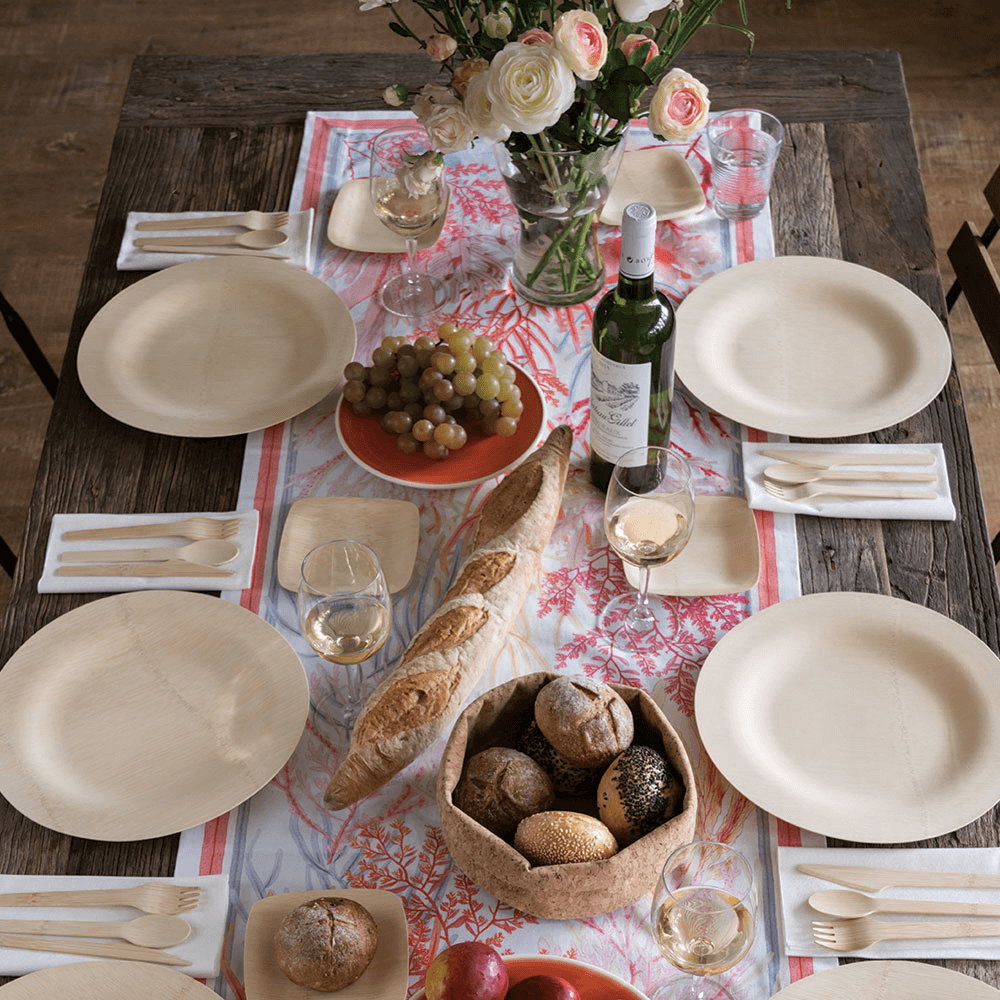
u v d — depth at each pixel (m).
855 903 1.02
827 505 1.33
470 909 1.04
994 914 1.01
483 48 1.28
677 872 0.88
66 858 1.08
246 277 1.59
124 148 1.81
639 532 1.14
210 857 1.08
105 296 1.62
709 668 1.18
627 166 1.73
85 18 3.74
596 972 0.95
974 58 3.51
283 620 1.26
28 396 2.86
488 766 1.03
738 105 1.83
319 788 1.13
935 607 1.26
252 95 1.89
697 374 1.45
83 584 1.28
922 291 1.58
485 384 1.34
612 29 1.27
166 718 1.17
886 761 1.12
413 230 1.49
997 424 2.76
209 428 1.42
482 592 1.20
